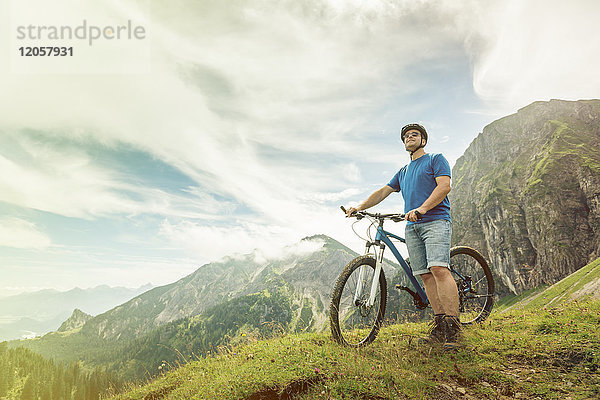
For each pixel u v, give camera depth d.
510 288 165.25
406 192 5.00
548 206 170.38
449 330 4.24
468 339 4.36
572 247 154.12
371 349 4.30
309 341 4.58
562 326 4.44
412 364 3.83
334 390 3.32
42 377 138.62
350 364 3.75
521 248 169.38
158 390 5.63
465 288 5.26
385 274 4.80
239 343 5.75
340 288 4.47
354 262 4.56
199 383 4.64
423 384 3.36
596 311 4.83
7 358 151.12
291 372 3.68
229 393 3.67
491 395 3.20
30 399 120.94
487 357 3.86
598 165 169.75
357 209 5.20
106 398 6.62
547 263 155.62
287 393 3.45
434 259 4.41
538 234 167.50
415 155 5.09
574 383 3.21
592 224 157.00
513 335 4.43
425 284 4.72
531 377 3.40
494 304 5.58
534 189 181.88
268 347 4.89
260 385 3.58
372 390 3.28
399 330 5.13
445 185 4.46
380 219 4.83
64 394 123.69
